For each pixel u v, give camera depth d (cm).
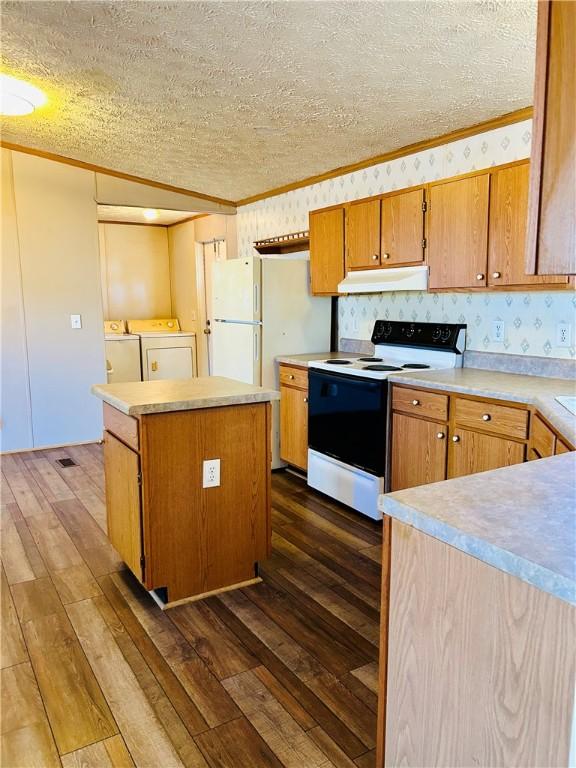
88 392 485
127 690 181
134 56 263
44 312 458
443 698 103
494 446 242
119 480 243
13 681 185
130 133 375
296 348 415
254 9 212
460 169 316
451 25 208
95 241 474
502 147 292
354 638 210
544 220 100
